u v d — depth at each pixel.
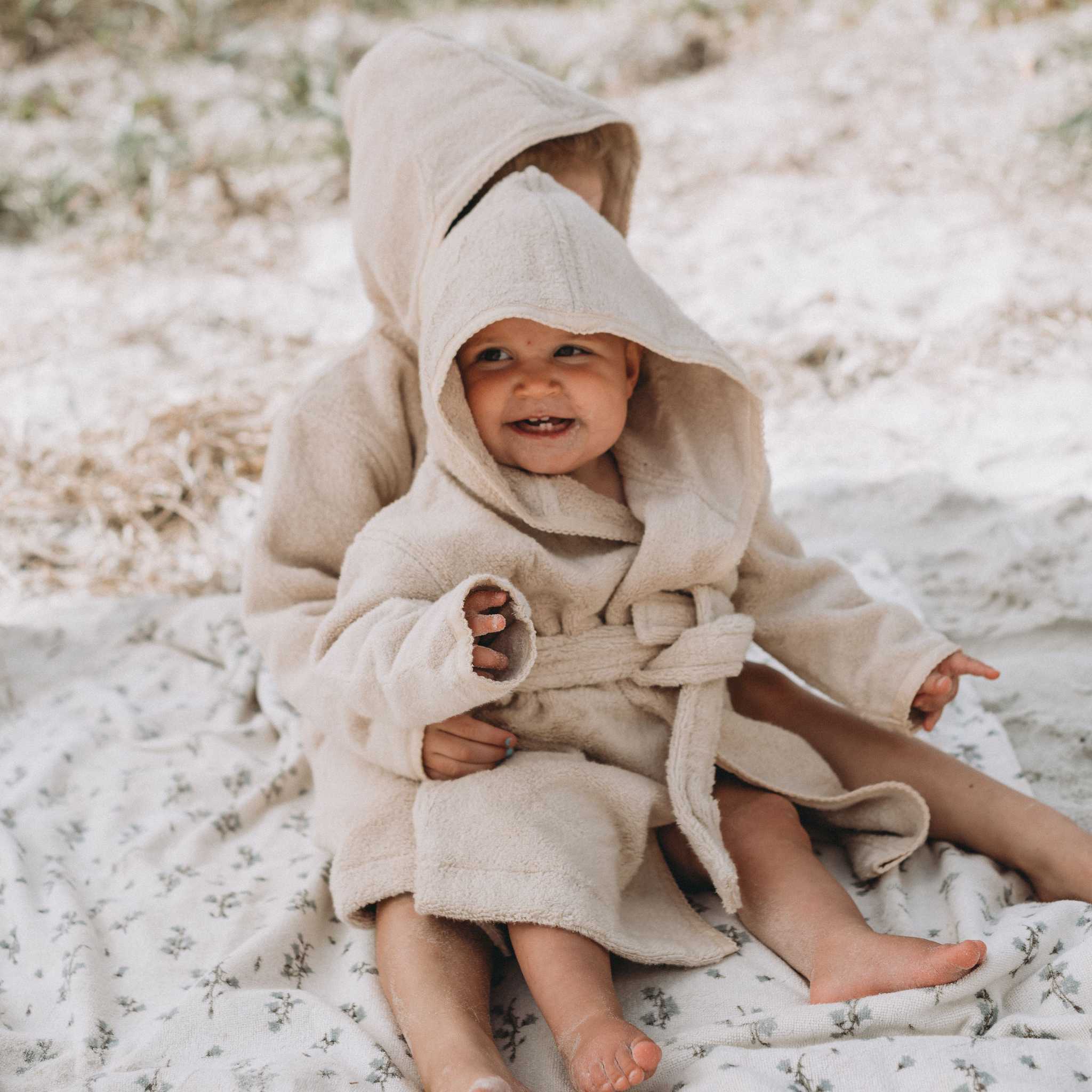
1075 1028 1.24
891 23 5.11
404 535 1.50
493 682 1.32
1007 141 4.14
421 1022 1.33
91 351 3.52
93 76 5.26
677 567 1.58
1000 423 2.86
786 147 4.34
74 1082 1.36
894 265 3.54
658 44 5.17
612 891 1.43
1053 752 1.91
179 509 2.80
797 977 1.43
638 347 1.68
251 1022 1.41
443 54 1.80
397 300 1.76
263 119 4.68
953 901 1.51
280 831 1.84
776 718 1.77
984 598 2.31
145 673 2.31
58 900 1.67
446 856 1.42
